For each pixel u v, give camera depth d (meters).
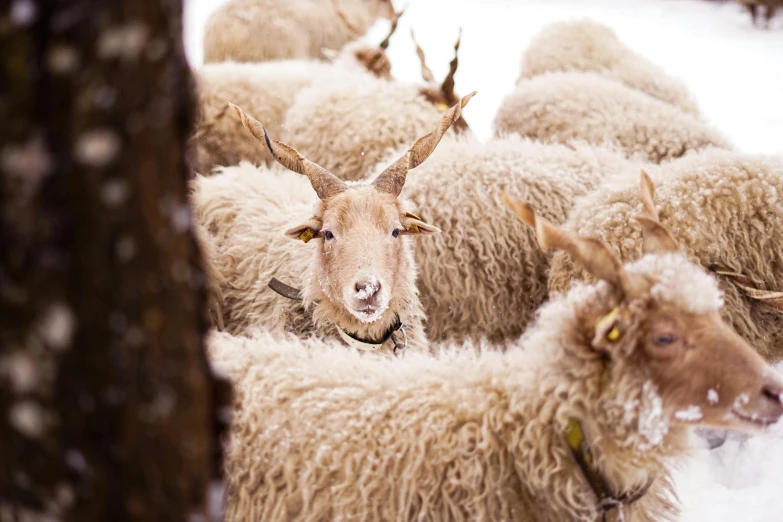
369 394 4.82
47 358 1.85
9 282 1.81
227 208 8.46
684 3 29.20
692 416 4.16
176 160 2.02
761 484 7.18
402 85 11.23
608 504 4.41
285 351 5.27
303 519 4.57
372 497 4.49
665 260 4.35
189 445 2.09
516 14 28.75
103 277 1.84
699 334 4.13
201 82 12.16
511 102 12.12
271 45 17.77
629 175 8.05
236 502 4.71
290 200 8.52
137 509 2.00
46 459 1.91
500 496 4.43
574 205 8.54
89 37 1.76
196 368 2.13
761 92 19.36
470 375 4.78
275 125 12.16
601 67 13.85
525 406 4.46
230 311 8.00
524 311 8.48
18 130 1.75
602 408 4.28
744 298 7.42
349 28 19.69
